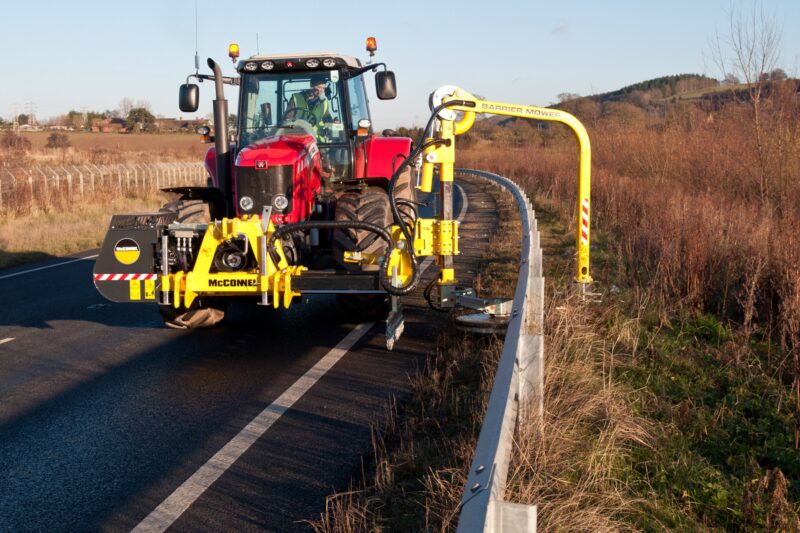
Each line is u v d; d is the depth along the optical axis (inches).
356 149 377.1
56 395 242.8
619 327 278.4
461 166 1893.5
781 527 149.5
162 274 275.7
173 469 183.8
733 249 354.3
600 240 527.8
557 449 158.9
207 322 323.9
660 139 751.1
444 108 273.3
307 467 182.9
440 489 153.1
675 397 220.2
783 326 261.3
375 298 321.1
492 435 121.6
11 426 214.8
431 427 200.2
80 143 2470.5
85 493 171.6
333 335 312.2
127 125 3275.1
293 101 360.2
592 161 895.7
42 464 187.9
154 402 234.4
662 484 166.2
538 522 128.2
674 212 431.2
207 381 254.8
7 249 590.9
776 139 550.9
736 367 243.9
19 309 384.8
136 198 1027.9
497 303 275.4
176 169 1304.1
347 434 202.8
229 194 334.3
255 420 215.8
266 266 268.2
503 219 725.9
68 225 732.0
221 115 330.0
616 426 180.9
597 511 138.6
